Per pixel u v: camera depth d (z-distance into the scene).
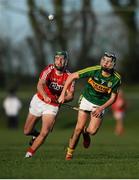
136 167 26.58
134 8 126.94
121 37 138.38
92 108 29.58
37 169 25.44
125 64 134.75
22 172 24.44
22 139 56.62
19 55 143.25
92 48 136.50
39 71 135.75
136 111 100.81
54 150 38.75
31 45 135.62
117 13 132.25
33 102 30.28
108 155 33.84
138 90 126.31
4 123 94.38
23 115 97.38
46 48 132.38
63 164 27.44
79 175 23.64
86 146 32.09
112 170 25.34
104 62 28.80
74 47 133.25
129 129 87.25
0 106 97.94
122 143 50.09
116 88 29.33
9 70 140.25
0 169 25.53
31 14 126.62
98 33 137.88
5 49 141.75
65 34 129.38
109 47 139.00
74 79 29.08
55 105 29.64
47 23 127.75
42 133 29.69
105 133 74.00
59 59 29.41
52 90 29.73
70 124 90.94
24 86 138.12
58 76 29.66
